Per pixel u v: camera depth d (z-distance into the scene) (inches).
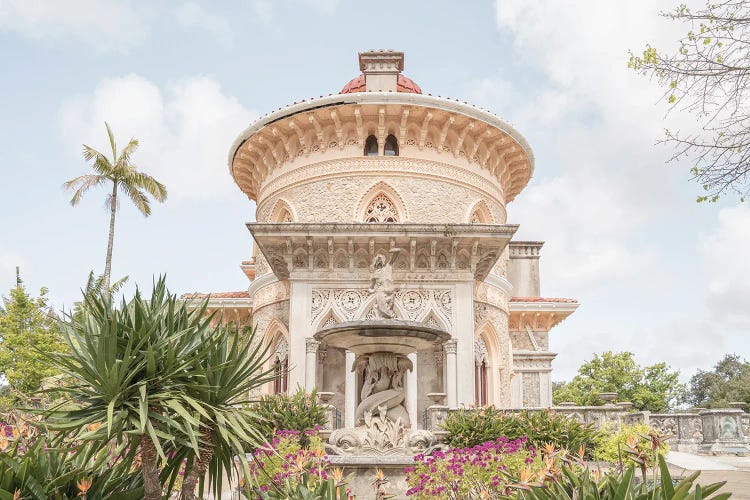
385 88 973.8
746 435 869.2
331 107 920.3
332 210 931.3
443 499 318.0
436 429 648.4
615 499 174.1
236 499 352.2
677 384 1947.6
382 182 927.0
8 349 1164.5
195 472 241.8
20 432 257.6
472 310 821.9
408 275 831.1
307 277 826.8
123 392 214.2
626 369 1950.1
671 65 326.6
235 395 245.0
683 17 322.0
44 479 216.5
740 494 468.4
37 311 1201.4
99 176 1298.0
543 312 1151.0
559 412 647.1
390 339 460.4
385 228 806.5
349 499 242.7
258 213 1056.8
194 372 226.2
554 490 197.9
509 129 973.2
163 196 1337.4
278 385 912.9
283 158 1005.8
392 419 468.1
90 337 220.7
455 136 960.9
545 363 1141.1
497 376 935.7
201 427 239.0
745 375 2512.3
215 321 1072.8
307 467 279.3
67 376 253.6
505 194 1115.9
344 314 814.5
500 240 812.0
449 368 799.1
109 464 257.4
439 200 937.5
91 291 232.2
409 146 944.9
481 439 559.8
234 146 1033.5
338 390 825.5
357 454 444.1
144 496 229.5
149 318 230.4
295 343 805.9
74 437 225.1
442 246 832.9
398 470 421.4
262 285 965.8
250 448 271.7
